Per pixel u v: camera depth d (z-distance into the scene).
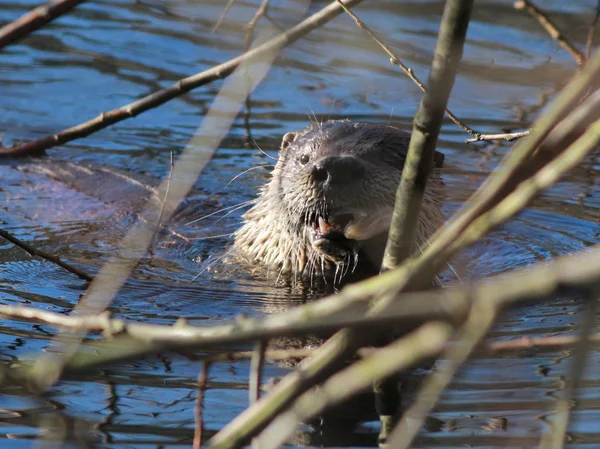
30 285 10.36
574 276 3.70
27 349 8.31
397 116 17.12
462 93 18.08
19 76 18.91
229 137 16.75
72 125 17.05
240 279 11.17
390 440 6.64
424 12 20.97
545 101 17.64
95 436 6.72
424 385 7.72
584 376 7.87
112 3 22.73
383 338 8.02
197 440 5.91
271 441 5.36
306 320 4.47
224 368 8.23
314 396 7.06
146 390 7.67
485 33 20.20
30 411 7.18
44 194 14.33
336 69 19.48
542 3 17.78
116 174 15.11
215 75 11.10
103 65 19.50
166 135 17.16
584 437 6.76
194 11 21.44
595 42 16.05
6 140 16.34
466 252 12.06
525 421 7.02
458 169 15.39
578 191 15.07
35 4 21.66
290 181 10.88
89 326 5.46
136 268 11.28
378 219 10.02
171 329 4.82
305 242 11.12
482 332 3.94
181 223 13.48
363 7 21.14
